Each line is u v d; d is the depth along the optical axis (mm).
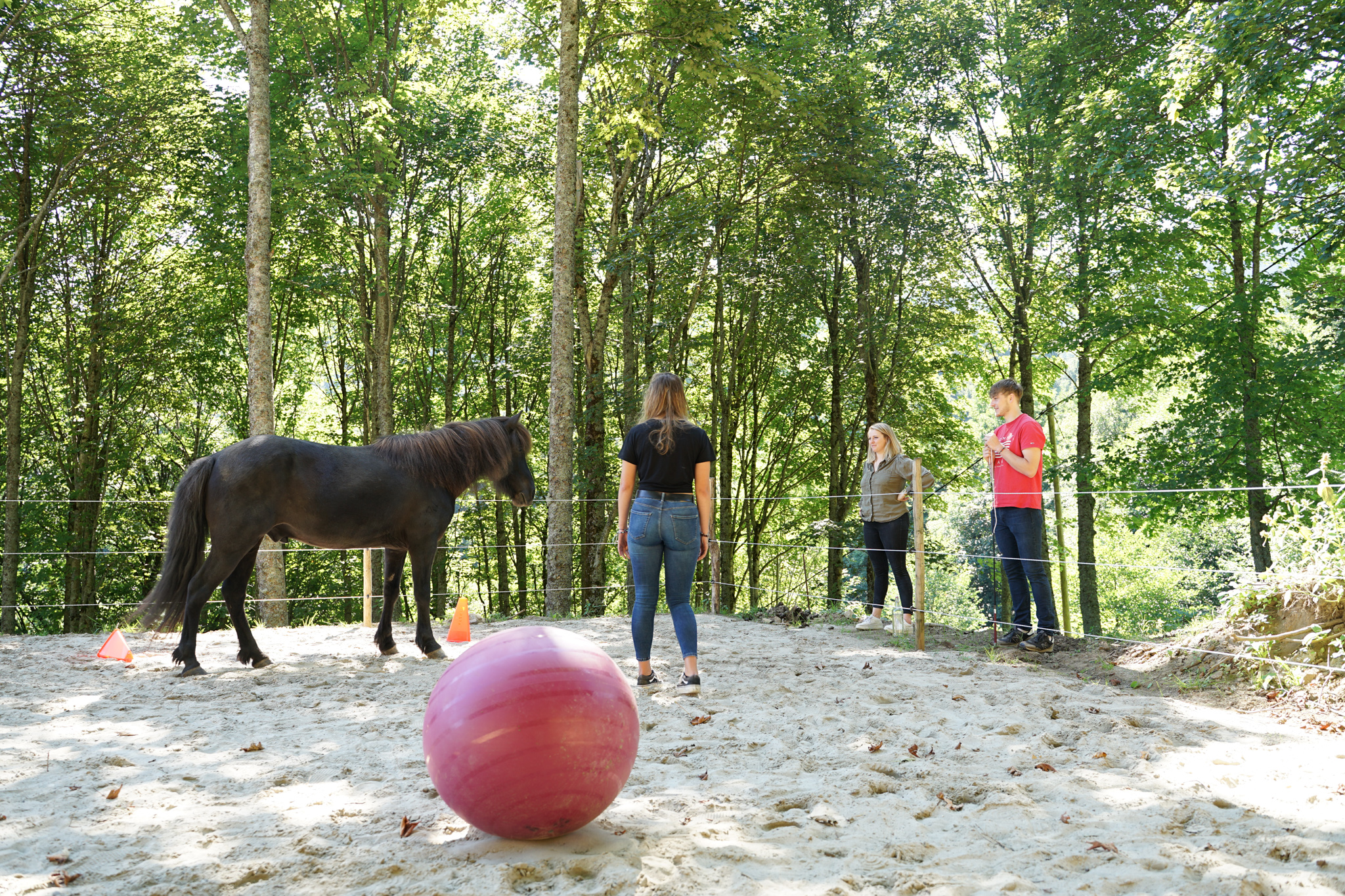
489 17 19359
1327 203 11961
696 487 5305
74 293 20188
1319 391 15250
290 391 26844
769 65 16391
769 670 6102
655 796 3422
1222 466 15656
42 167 18875
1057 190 17422
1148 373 18828
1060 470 17812
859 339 20391
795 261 18922
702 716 4648
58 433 20875
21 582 20344
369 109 16562
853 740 4250
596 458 18234
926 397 23234
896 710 4879
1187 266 17969
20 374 18359
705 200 19344
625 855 2758
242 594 6535
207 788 3574
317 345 25891
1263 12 11008
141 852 2855
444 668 6387
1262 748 4043
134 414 21781
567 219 12555
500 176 21188
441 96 20312
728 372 23422
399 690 5605
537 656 2865
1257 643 5324
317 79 17906
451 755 2748
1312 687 4906
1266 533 6023
